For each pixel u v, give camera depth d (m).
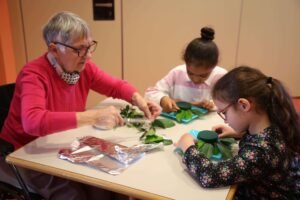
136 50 2.68
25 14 2.64
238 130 1.01
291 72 2.55
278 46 2.49
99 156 1.03
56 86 1.29
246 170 0.88
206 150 1.04
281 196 0.97
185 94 1.66
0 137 1.34
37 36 2.69
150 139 1.14
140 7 2.55
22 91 1.17
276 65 2.55
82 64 1.28
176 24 2.56
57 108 1.32
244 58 2.57
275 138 0.94
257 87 0.95
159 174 0.94
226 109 1.00
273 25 2.43
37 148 1.10
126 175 0.93
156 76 2.74
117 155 1.03
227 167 0.89
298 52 2.47
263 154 0.90
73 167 0.98
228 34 2.52
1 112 1.45
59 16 1.20
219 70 1.64
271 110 0.95
